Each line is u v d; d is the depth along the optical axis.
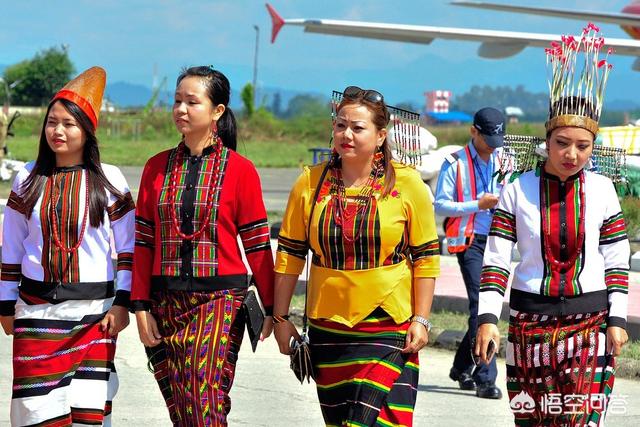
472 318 11.93
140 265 7.84
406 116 8.05
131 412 10.78
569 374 7.36
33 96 154.62
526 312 7.46
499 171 9.21
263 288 7.81
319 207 7.43
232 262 7.75
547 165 7.52
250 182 7.76
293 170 60.25
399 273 7.41
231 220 7.74
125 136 94.44
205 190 7.69
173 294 7.69
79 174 8.06
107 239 8.09
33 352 7.95
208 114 7.76
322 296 7.45
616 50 35.97
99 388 7.97
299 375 7.58
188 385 7.50
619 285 7.39
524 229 7.46
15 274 8.16
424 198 7.44
